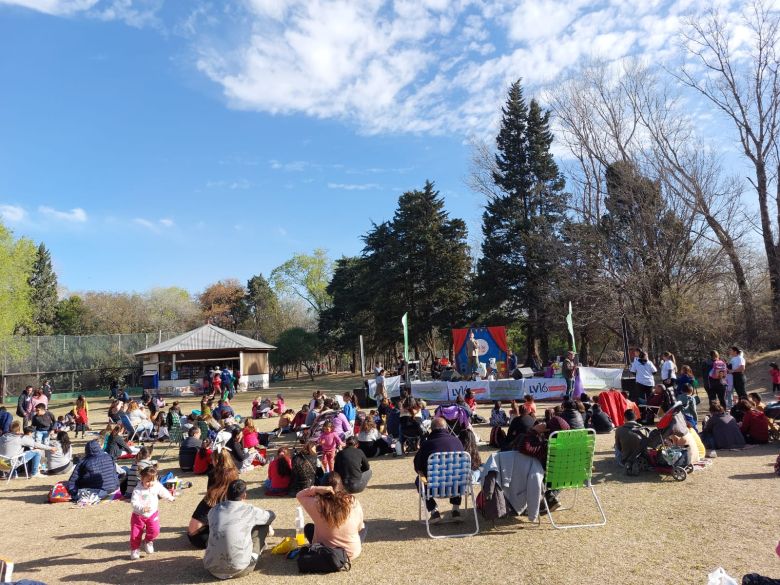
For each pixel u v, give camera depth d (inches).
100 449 422.0
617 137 1373.0
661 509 291.7
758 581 168.9
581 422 444.8
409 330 1855.3
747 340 1119.0
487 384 901.2
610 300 1336.1
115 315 2684.5
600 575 210.7
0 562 202.1
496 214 1710.1
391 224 1893.5
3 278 1515.7
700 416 619.5
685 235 1240.8
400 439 522.9
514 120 1747.0
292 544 262.2
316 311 2982.3
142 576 242.2
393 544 262.1
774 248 1168.8
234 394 1425.9
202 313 3233.3
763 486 324.8
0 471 510.9
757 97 1182.9
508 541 256.5
